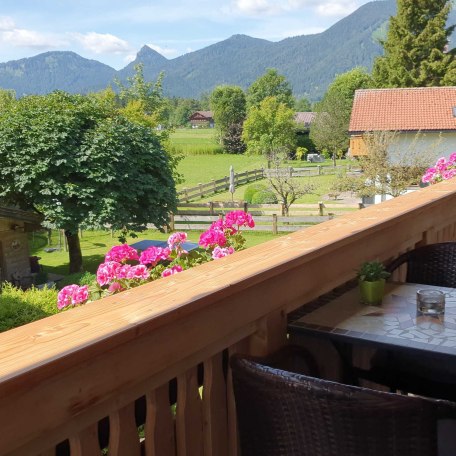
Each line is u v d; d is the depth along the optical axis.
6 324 7.09
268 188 25.50
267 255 1.94
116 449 1.38
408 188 20.33
